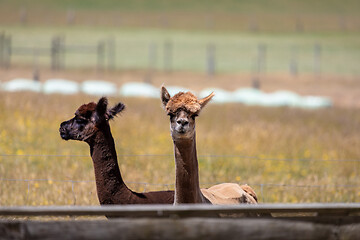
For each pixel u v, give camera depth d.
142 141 55.72
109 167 30.20
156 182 40.88
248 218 18.27
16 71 142.50
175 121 26.95
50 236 17.45
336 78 162.38
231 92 128.38
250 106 90.69
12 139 52.03
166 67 176.12
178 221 17.75
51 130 56.53
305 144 59.53
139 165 45.28
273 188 41.84
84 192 37.69
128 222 17.62
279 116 79.94
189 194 27.17
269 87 142.38
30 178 40.38
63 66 165.25
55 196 36.84
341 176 46.84
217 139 58.91
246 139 59.62
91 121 30.44
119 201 30.02
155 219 17.69
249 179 43.97
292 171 48.69
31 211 17.39
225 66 182.75
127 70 163.25
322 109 94.56
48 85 98.69
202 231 17.84
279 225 18.27
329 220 18.67
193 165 27.22
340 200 39.97
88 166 44.41
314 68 184.25
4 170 41.94
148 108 74.94
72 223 17.48
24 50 178.00
